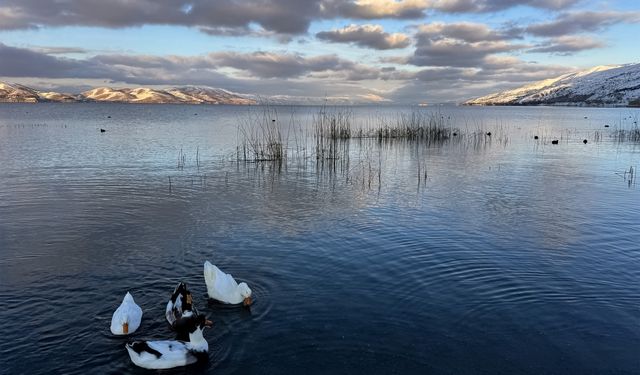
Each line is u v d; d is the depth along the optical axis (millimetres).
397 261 15141
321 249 16188
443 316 11641
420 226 19000
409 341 10562
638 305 12273
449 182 28875
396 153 43469
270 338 10648
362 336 10734
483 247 16531
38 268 14305
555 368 9664
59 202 22312
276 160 37281
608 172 33156
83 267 14438
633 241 17281
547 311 11945
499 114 152875
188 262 14953
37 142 47375
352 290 13016
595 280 13789
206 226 18766
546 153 44312
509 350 10258
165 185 26688
